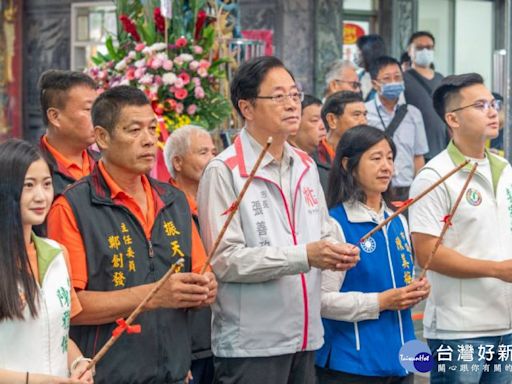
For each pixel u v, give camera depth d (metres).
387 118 9.96
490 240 5.68
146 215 4.68
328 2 14.83
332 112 7.51
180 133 6.12
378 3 15.80
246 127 5.11
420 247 5.69
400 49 15.98
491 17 17.48
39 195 4.07
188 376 4.76
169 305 4.39
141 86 7.77
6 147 4.06
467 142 5.77
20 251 4.01
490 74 17.53
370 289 5.45
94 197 4.55
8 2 17.08
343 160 5.57
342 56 15.12
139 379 4.52
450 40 16.98
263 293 4.92
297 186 5.09
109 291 4.49
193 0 8.30
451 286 5.70
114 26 16.52
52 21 17.00
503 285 5.69
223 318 4.99
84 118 5.61
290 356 5.01
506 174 5.80
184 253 4.71
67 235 4.48
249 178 4.44
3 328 4.00
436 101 5.90
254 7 15.02
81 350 4.55
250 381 4.93
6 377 3.93
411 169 10.00
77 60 16.84
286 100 4.98
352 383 5.41
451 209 5.67
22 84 17.20
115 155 4.61
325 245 4.74
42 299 4.07
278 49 14.88
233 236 4.88
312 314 5.05
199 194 5.07
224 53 8.81
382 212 5.61
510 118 8.38
